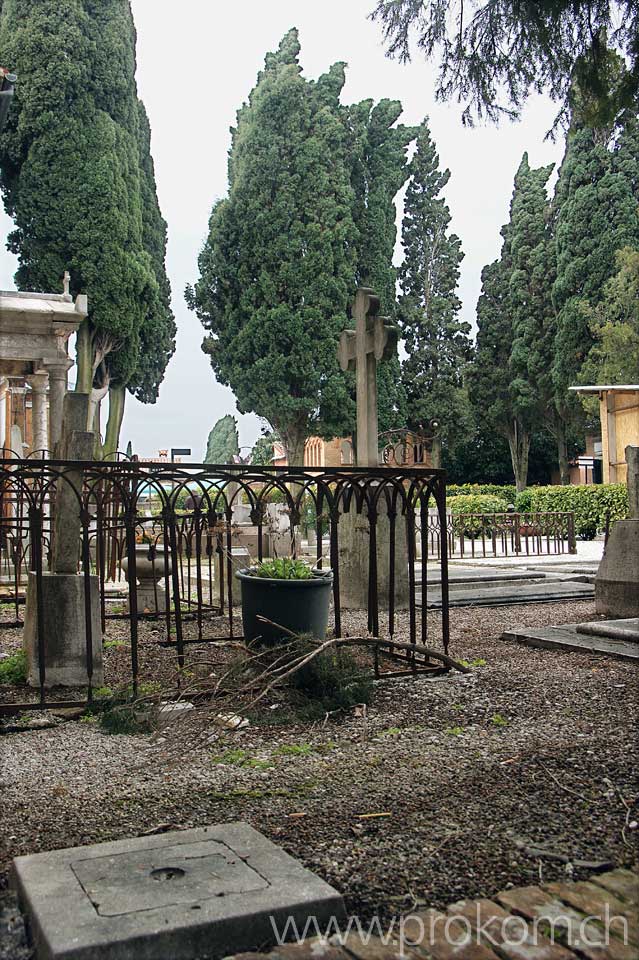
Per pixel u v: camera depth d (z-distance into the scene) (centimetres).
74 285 2603
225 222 3334
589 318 3331
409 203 4128
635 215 3428
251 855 251
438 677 560
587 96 781
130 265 2641
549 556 1819
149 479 504
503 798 316
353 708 471
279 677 452
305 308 3203
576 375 3550
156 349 3042
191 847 258
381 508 944
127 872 238
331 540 563
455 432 3991
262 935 211
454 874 248
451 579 1160
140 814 304
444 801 313
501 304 4262
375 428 962
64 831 287
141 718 448
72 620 521
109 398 2975
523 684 534
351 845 271
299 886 228
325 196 3275
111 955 196
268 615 544
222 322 3397
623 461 2711
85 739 420
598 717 443
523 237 4091
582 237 3531
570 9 723
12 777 353
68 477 527
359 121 3481
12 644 709
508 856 261
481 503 2778
